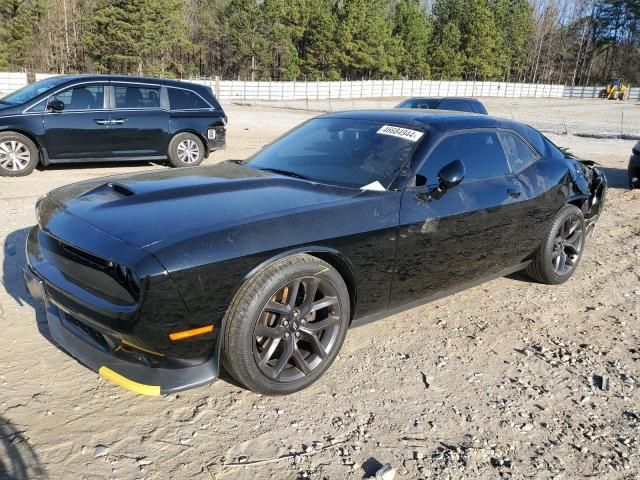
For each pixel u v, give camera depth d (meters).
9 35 56.22
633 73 96.44
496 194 4.06
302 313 3.03
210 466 2.53
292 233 2.92
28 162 8.80
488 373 3.49
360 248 3.21
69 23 60.06
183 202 3.03
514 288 5.01
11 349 3.38
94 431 2.71
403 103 14.76
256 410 2.96
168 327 2.57
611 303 4.76
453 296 4.75
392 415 2.99
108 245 2.63
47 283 2.98
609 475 2.62
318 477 2.50
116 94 9.45
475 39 80.12
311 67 70.00
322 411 2.98
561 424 3.00
